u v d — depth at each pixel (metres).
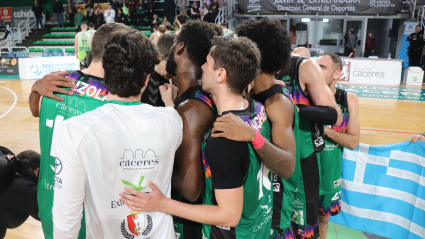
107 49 1.03
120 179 1.04
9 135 4.90
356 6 12.04
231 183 1.06
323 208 2.20
